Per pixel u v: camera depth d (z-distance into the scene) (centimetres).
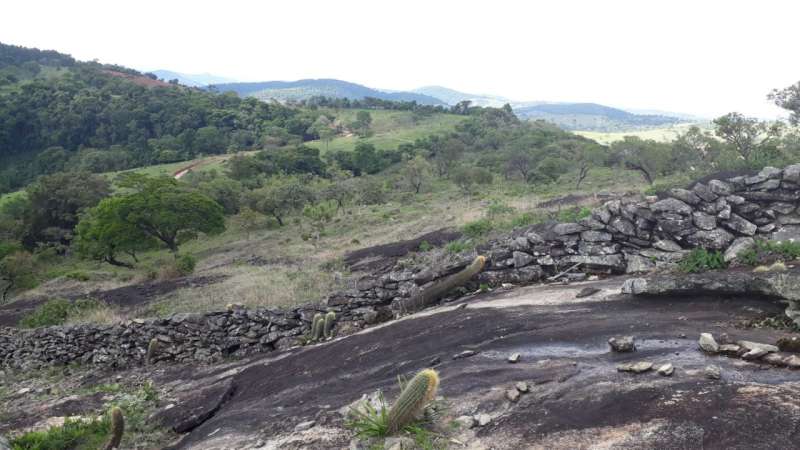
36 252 4853
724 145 3059
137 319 1268
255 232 4488
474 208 3209
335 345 908
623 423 375
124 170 10231
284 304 1447
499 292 916
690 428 348
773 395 366
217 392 829
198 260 3419
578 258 909
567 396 436
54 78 15400
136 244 3547
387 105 17112
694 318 576
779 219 780
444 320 802
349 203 5062
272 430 552
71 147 12156
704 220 816
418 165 5931
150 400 907
